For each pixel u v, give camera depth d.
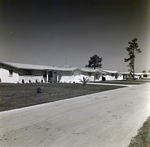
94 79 33.75
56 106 6.79
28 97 9.03
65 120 4.78
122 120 4.82
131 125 4.36
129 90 14.32
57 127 4.17
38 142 3.31
